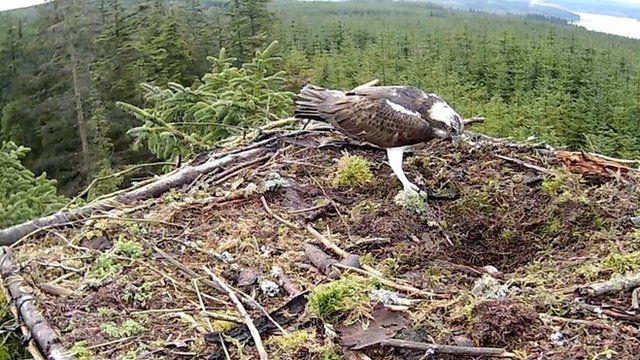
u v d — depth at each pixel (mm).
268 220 1537
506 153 1853
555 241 1542
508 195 1679
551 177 1714
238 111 2432
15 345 1440
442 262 1453
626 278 1223
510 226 1609
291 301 1205
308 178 1716
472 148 1861
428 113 1638
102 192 3707
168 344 1121
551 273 1342
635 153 4371
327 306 1148
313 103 1754
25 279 1300
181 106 2525
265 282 1282
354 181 1697
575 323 1123
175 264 1354
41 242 1480
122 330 1154
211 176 1741
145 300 1246
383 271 1354
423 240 1523
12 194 3125
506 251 1568
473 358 1068
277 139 1879
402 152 1703
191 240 1456
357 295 1176
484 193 1677
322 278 1304
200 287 1293
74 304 1227
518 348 1076
